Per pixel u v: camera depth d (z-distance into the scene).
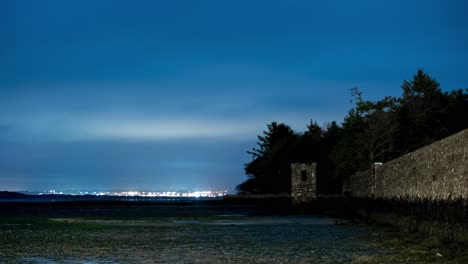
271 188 119.12
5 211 78.19
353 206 58.16
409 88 88.38
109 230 35.78
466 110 80.62
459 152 23.02
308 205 74.31
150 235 31.92
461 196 22.45
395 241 26.14
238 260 20.50
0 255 21.97
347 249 23.94
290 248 24.67
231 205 109.38
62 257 21.39
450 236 23.36
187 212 72.12
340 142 88.62
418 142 79.56
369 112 88.06
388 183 39.84
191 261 20.25
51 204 121.62
